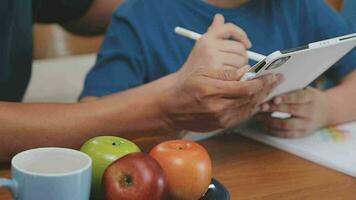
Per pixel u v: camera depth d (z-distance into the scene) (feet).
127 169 2.13
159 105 3.03
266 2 4.24
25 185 1.96
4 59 3.98
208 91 2.88
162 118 3.08
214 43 3.29
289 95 3.51
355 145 3.40
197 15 4.06
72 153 2.13
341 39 2.91
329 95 3.81
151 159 2.18
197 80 2.90
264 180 2.90
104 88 3.87
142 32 4.01
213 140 3.49
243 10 4.13
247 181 2.89
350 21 4.63
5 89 4.19
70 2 5.17
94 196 2.30
